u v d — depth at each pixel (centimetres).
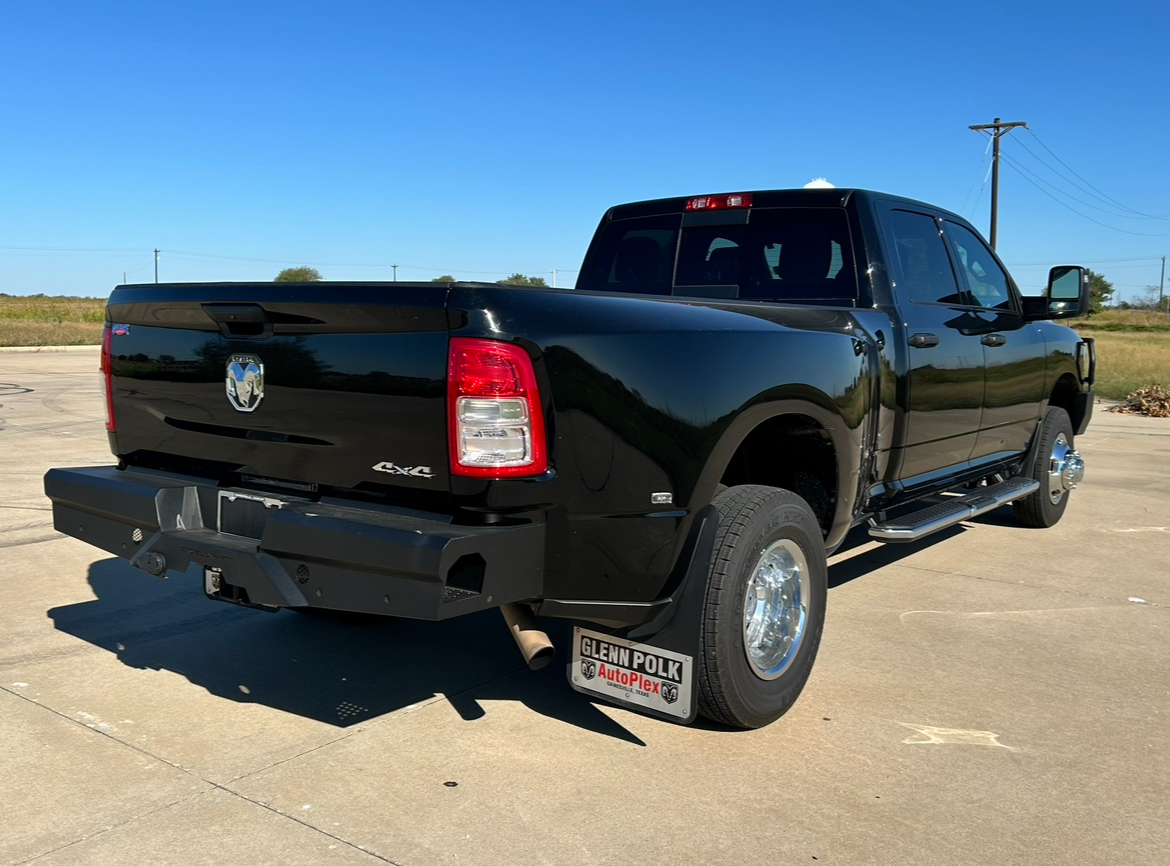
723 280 517
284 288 306
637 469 303
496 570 279
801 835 279
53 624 458
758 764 324
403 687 389
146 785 304
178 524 346
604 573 304
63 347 3400
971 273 566
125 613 477
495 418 276
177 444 359
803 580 361
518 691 387
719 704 330
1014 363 588
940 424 502
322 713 362
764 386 343
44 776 309
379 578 280
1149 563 600
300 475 319
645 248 550
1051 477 679
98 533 371
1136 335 5716
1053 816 292
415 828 280
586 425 290
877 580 555
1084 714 369
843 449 395
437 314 278
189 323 343
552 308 288
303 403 312
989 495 559
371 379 294
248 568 307
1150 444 1199
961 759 330
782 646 358
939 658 428
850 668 414
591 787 306
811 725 356
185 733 342
